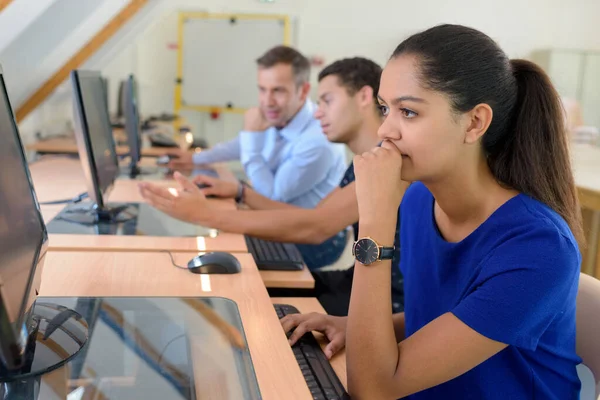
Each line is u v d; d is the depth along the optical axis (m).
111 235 1.55
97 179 1.67
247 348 0.92
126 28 3.86
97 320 0.98
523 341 0.89
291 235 1.72
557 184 1.00
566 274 0.89
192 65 6.48
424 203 1.16
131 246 1.46
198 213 1.68
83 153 1.65
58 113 4.97
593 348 1.08
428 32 0.94
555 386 1.01
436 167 0.95
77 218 1.71
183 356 0.88
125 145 3.87
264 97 2.67
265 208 2.24
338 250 2.46
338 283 1.83
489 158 1.00
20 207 0.83
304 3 6.40
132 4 3.20
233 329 0.98
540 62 6.69
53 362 0.81
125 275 1.22
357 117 1.88
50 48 2.38
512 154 0.99
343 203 1.75
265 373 0.84
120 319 0.99
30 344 0.82
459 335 0.89
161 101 6.56
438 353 0.89
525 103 0.99
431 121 0.92
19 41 2.27
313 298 1.50
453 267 1.03
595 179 3.11
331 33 6.48
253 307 1.09
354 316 0.96
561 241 0.90
